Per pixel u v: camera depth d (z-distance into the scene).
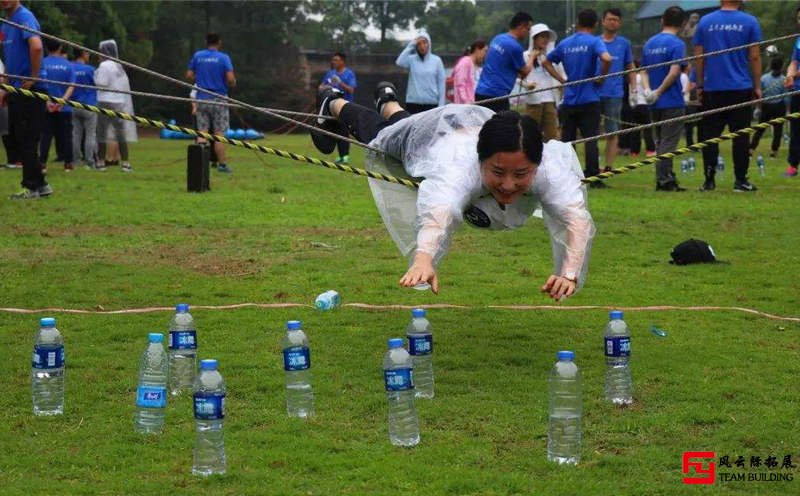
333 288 8.85
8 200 14.13
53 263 9.84
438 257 5.64
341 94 8.24
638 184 16.97
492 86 14.45
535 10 59.19
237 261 10.06
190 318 6.12
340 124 8.30
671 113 15.48
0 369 6.42
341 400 5.87
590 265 9.92
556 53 15.79
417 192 6.60
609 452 5.09
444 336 7.29
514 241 11.23
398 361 5.27
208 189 15.95
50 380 5.74
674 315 7.97
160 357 5.49
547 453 5.03
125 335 7.27
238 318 7.79
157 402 5.34
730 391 6.04
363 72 59.19
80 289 8.72
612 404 5.80
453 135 6.28
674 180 15.74
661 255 10.46
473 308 8.14
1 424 5.46
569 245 5.93
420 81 18.53
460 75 18.44
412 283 5.40
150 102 51.44
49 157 22.88
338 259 10.18
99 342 7.12
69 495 4.52
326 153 8.64
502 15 61.56
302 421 5.50
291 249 10.73
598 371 6.46
